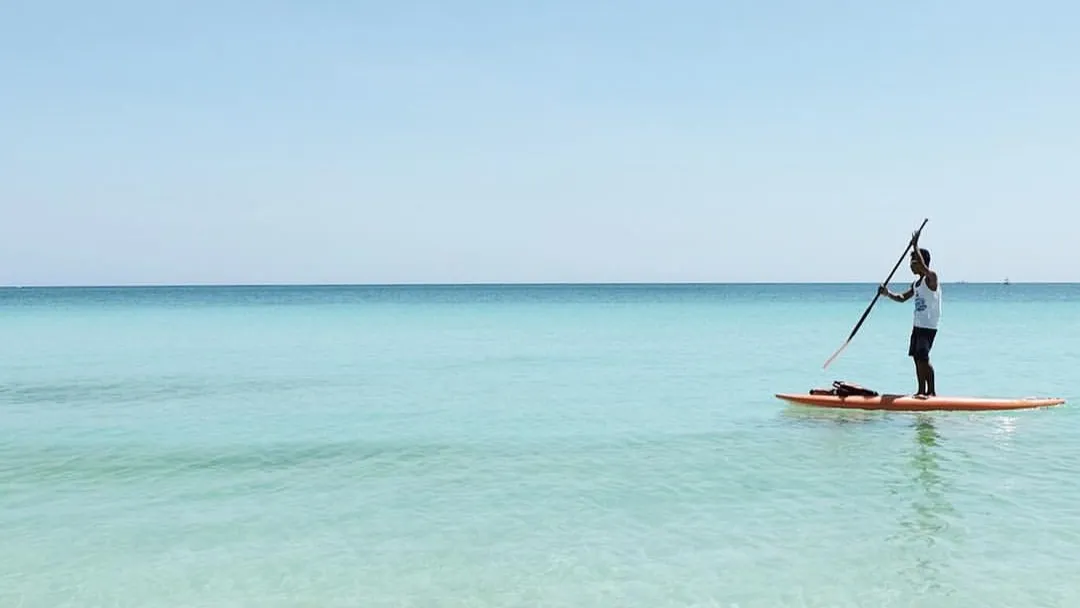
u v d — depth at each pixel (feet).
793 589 21.89
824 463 34.83
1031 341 103.24
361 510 28.94
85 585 22.57
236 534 26.53
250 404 53.11
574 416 47.47
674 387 60.18
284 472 34.42
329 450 38.60
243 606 21.25
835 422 44.21
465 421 46.06
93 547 25.43
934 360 78.74
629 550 24.75
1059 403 47.44
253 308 253.03
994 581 22.18
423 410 50.24
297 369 74.43
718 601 21.22
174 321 169.68
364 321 169.17
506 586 22.29
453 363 79.97
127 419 47.34
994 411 46.47
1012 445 37.99
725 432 41.88
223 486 32.22
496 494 30.73
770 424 43.93
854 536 25.64
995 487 30.86
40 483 32.78
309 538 26.09
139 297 427.33
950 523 26.76
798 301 317.01
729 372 70.49
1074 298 351.05
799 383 62.34
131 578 23.04
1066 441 38.73
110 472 34.55
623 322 161.17
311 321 168.04
